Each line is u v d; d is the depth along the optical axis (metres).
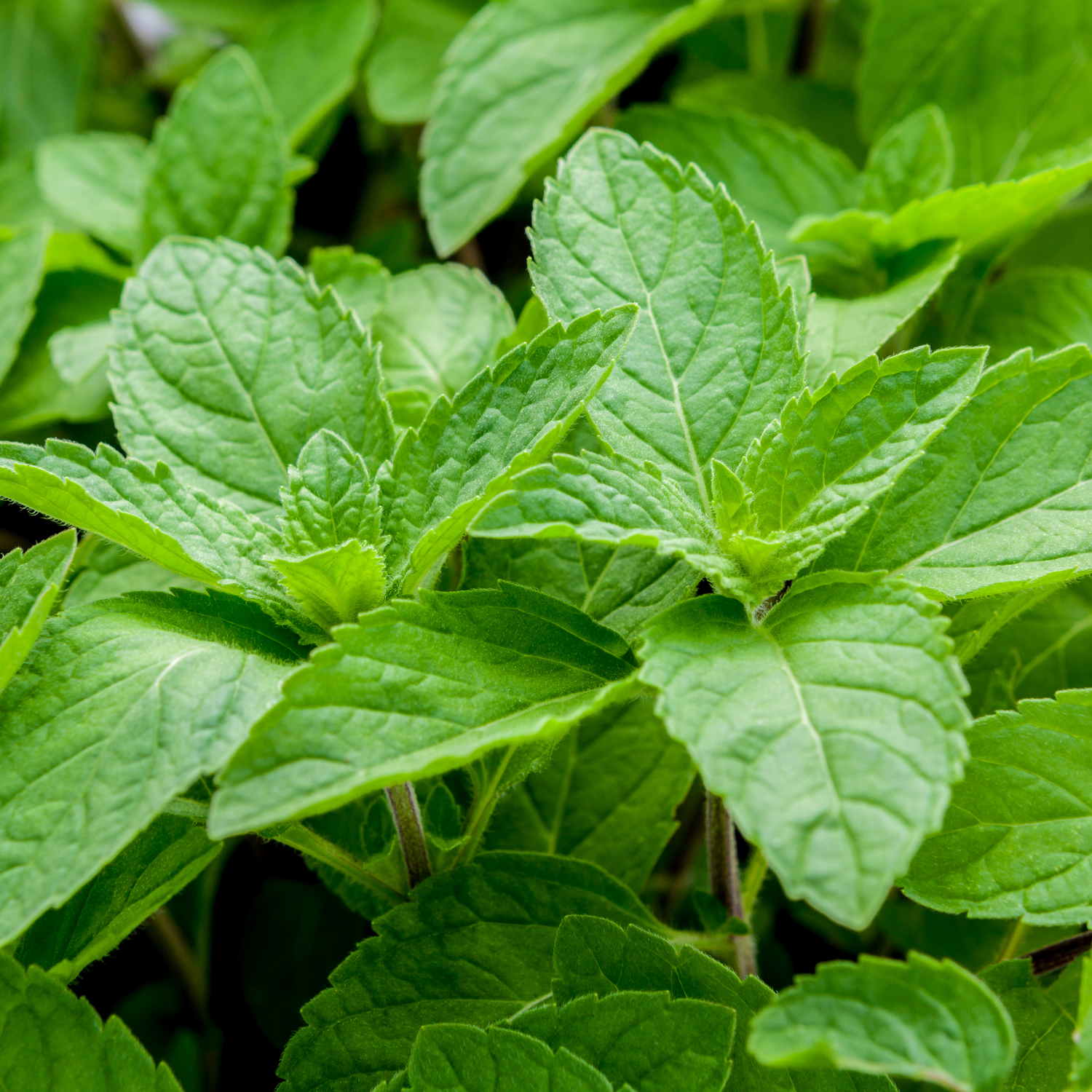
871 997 0.44
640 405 0.48
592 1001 0.47
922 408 0.47
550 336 0.48
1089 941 0.49
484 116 0.61
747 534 0.47
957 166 0.61
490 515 0.46
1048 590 0.49
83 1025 0.47
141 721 0.46
